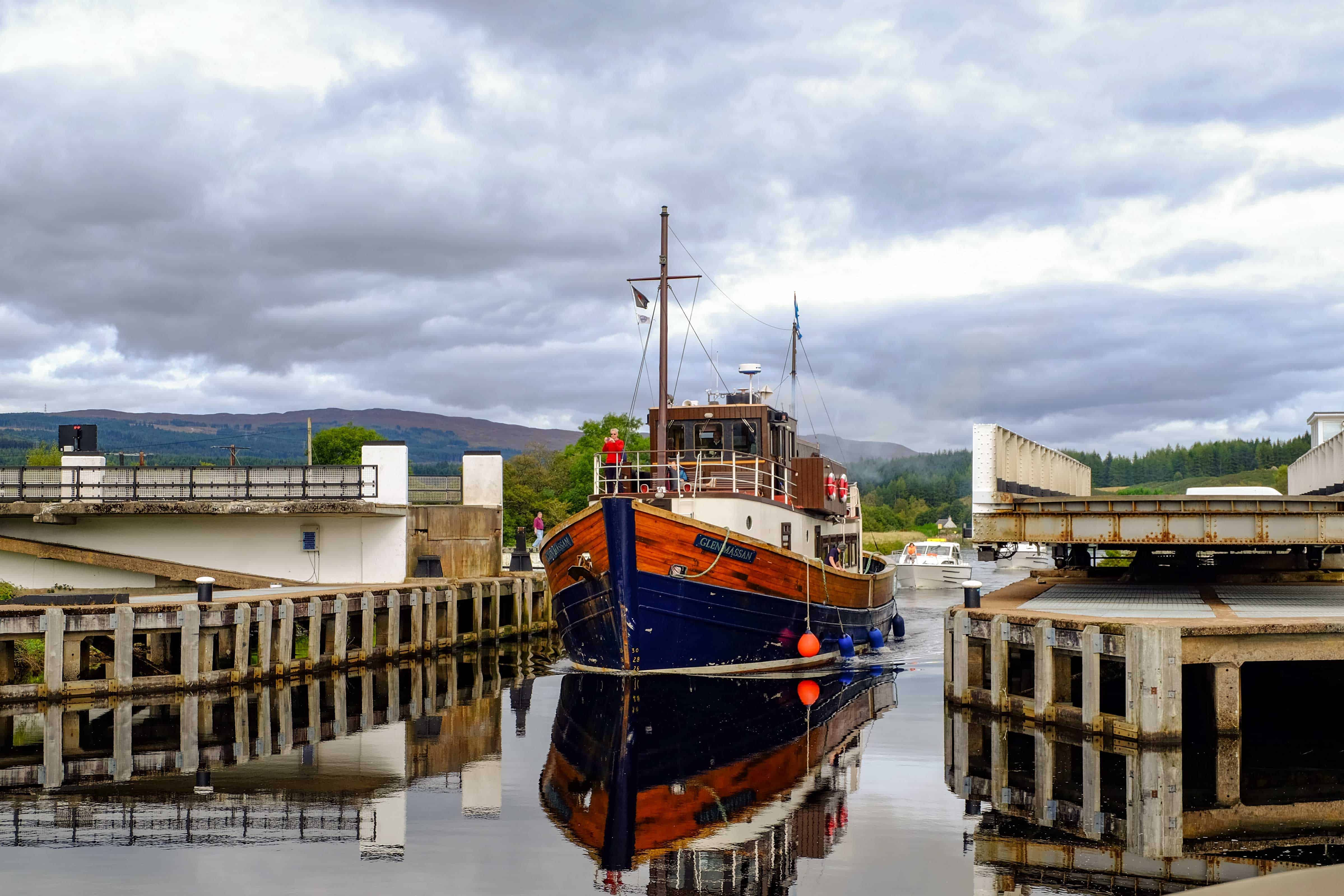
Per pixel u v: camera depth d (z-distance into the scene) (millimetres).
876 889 11750
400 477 34875
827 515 33906
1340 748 17609
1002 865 12453
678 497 26641
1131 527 20500
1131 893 11539
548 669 29906
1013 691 21438
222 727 20578
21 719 20828
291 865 12586
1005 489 22578
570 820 14531
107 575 34719
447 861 12766
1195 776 15898
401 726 21156
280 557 34594
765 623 26969
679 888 11867
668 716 22297
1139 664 16422
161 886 11852
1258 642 16875
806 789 16109
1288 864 12367
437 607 33062
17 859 12727
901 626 38469
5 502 33438
